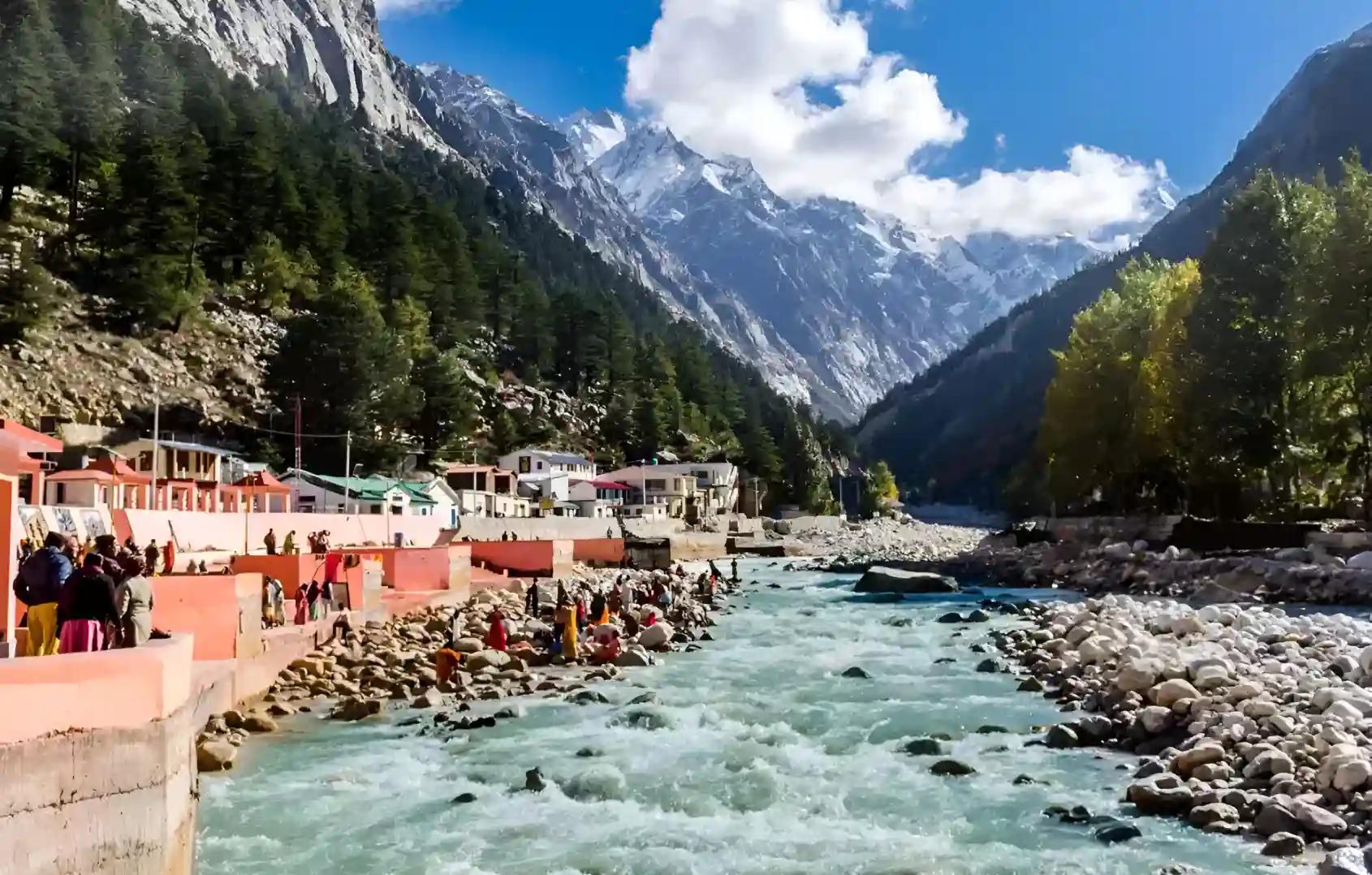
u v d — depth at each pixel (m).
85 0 163.75
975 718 23.41
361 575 35.94
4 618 16.20
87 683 10.14
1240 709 19.67
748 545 117.19
